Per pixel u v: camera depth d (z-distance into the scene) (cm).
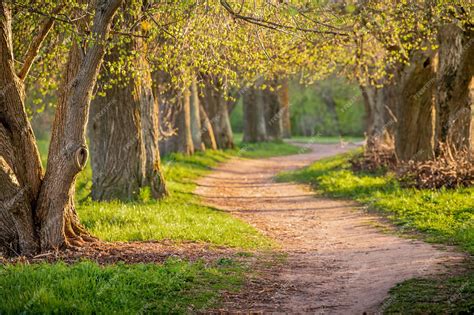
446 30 2111
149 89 2097
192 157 3747
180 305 870
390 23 1831
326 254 1341
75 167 1157
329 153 5559
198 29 1421
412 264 1128
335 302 907
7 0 1140
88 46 1162
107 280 940
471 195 1842
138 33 1608
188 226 1574
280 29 1323
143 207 1859
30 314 777
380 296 912
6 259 1099
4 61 1145
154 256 1191
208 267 1127
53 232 1175
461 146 2181
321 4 1443
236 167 3894
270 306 891
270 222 1869
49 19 1187
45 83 1570
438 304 834
